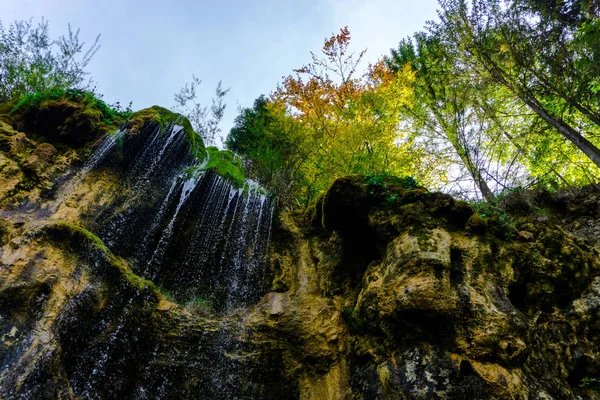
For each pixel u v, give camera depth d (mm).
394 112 11219
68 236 6277
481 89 10625
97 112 9641
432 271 5188
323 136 11898
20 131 9008
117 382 5746
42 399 4656
